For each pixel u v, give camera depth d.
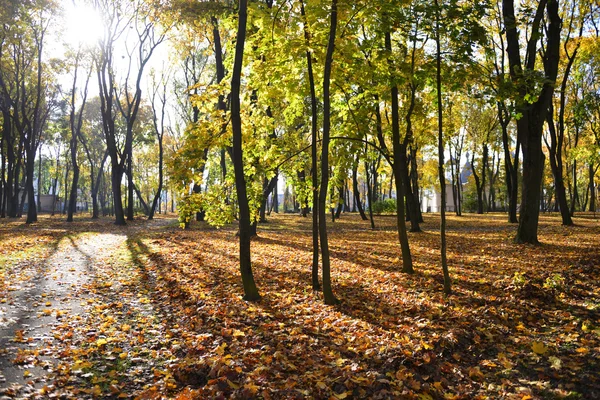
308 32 8.70
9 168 41.75
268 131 10.80
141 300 8.52
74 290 9.27
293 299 8.65
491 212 49.75
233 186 10.54
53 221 36.97
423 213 49.25
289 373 5.02
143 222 36.78
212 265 12.58
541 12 13.59
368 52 10.44
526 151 15.38
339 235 22.92
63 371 4.94
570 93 30.45
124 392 4.53
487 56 9.05
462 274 10.77
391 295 8.97
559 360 5.29
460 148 42.44
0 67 32.66
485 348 5.93
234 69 8.15
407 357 5.31
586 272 9.63
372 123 11.07
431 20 8.27
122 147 51.34
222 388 4.49
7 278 10.22
